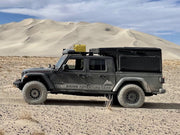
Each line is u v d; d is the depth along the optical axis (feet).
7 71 76.84
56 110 26.94
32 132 18.85
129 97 31.04
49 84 30.58
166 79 68.69
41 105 29.53
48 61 151.43
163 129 21.34
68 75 30.89
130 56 31.27
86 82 30.99
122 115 26.12
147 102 36.04
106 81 31.04
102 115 25.67
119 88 31.71
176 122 23.91
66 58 31.01
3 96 35.42
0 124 20.52
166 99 39.17
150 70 31.19
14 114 23.99
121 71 31.17
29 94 30.30
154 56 31.32
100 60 31.27
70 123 21.95
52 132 19.16
